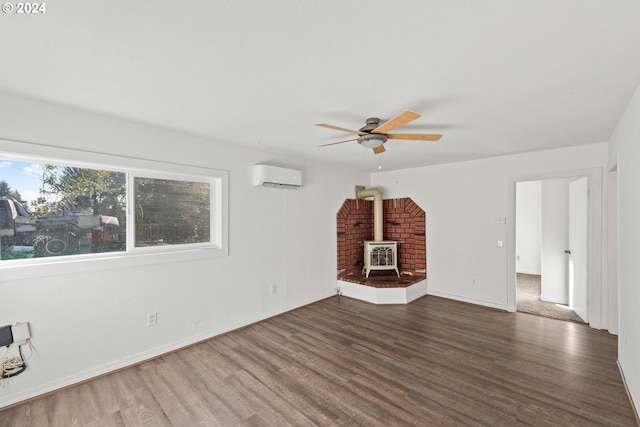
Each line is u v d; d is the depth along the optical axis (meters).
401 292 4.48
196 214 3.30
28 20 1.24
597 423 1.91
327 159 4.35
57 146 2.27
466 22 1.28
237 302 3.54
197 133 3.00
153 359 2.81
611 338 3.19
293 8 1.18
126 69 1.70
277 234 4.01
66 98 2.13
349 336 3.32
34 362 2.22
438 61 1.62
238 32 1.35
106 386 2.37
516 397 2.18
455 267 4.66
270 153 3.88
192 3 1.15
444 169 4.75
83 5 1.16
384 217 5.54
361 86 1.92
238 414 2.04
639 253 1.91
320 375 2.51
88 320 2.47
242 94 2.05
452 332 3.41
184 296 3.07
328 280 4.83
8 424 1.95
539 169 3.83
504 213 4.14
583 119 2.57
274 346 3.07
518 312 4.08
